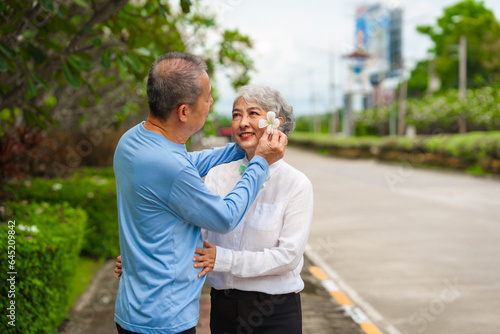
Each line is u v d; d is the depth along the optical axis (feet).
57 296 13.33
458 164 82.58
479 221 34.53
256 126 7.30
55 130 35.78
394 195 50.19
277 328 7.48
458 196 49.21
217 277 7.52
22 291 11.05
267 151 6.86
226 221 6.43
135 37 15.14
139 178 6.32
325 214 38.04
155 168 6.27
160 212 6.35
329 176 75.20
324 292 18.97
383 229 31.73
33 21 14.93
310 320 15.92
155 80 6.31
